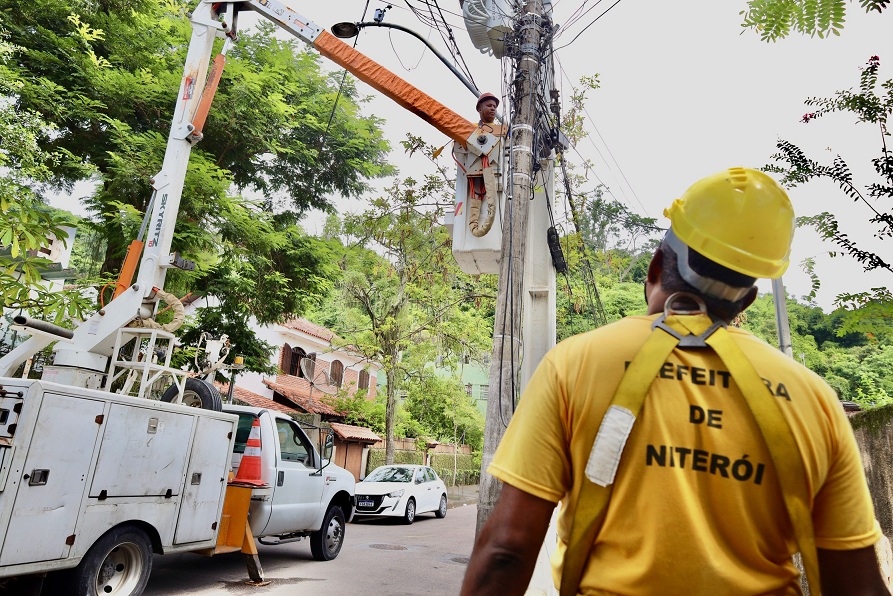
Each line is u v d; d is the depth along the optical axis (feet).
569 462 3.90
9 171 28.84
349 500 31.50
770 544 3.58
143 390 21.27
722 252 3.98
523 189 20.99
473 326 66.08
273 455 25.52
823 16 4.81
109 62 42.80
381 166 54.24
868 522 3.88
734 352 3.81
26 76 37.35
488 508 17.65
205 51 25.49
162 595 21.21
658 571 3.44
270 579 24.68
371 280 62.44
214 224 42.37
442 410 88.43
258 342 48.55
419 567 29.01
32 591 15.57
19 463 14.92
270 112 45.06
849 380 79.20
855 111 14.52
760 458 3.58
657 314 4.22
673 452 3.61
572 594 3.69
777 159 15.15
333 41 25.49
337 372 91.71
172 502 19.65
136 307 21.88
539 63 23.03
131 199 40.01
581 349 4.03
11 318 20.39
